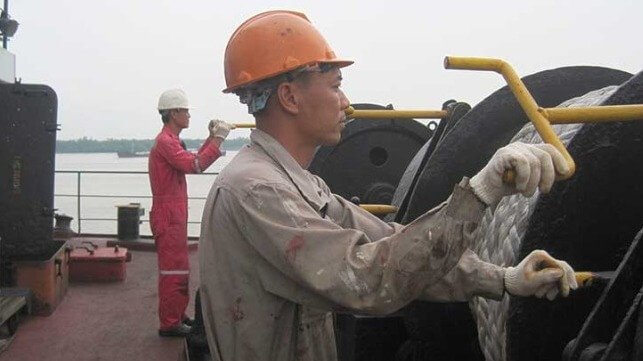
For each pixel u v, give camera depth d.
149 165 5.79
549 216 2.12
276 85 2.06
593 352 1.81
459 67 2.15
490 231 2.58
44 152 6.63
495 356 2.47
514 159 1.56
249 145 2.11
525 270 1.84
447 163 3.18
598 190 2.10
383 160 5.42
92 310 6.62
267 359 1.99
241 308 1.97
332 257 1.77
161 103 5.77
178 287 5.82
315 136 2.09
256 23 2.10
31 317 6.38
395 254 1.70
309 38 2.06
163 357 5.38
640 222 2.15
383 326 3.31
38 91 6.64
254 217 1.88
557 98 3.16
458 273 1.90
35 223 6.64
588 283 2.02
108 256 7.72
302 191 2.04
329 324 2.09
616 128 2.04
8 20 6.88
